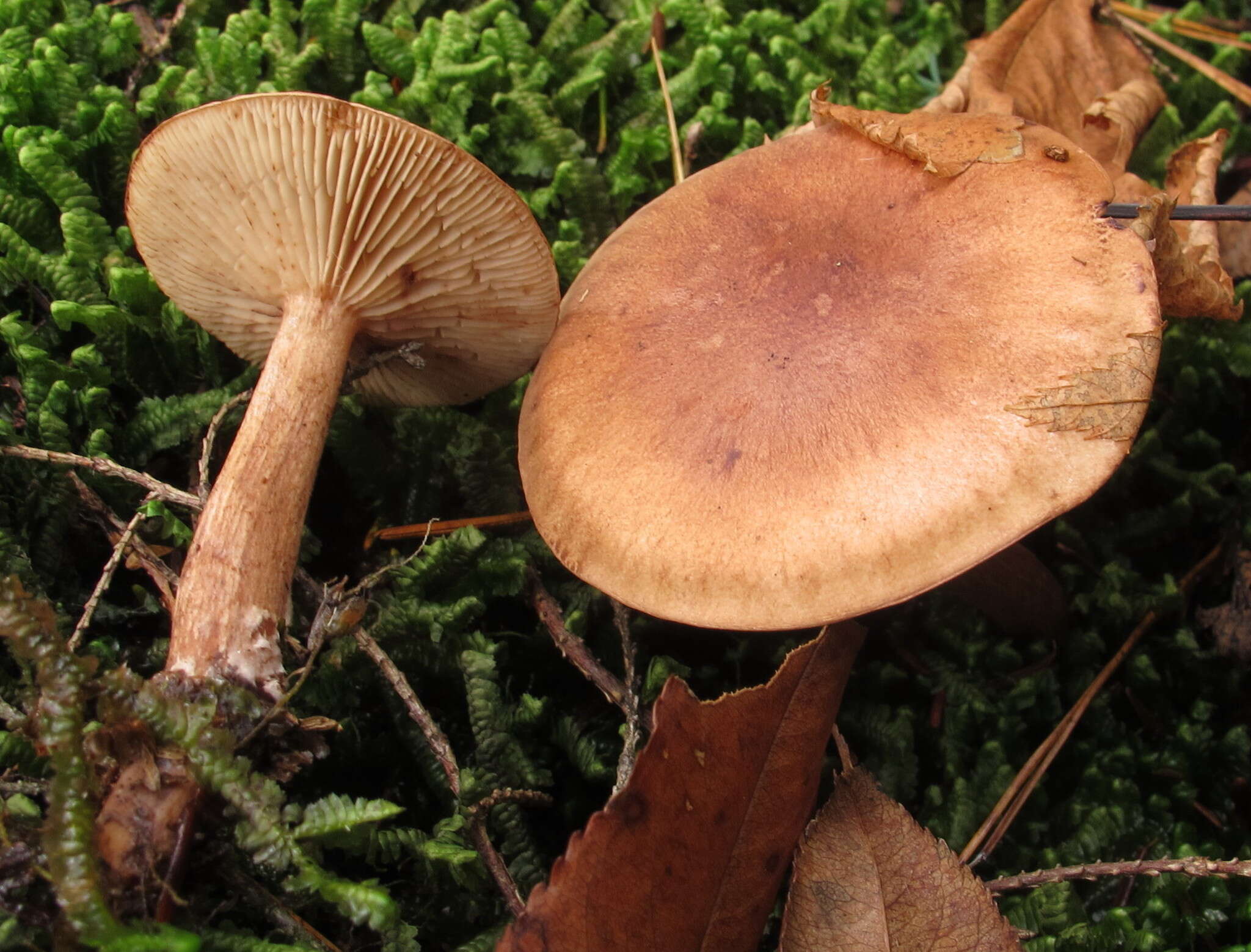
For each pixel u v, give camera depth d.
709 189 0.16
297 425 0.14
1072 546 0.18
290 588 0.14
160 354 0.17
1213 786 0.16
